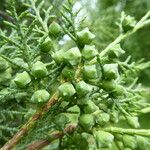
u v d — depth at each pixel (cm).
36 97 15
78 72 16
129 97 19
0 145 19
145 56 44
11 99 18
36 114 16
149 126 48
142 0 42
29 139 17
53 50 16
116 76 16
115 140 18
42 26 18
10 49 19
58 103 16
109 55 17
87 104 16
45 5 28
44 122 16
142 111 19
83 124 16
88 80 16
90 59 16
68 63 15
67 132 18
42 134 17
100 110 17
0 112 18
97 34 34
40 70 15
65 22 17
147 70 45
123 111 17
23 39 16
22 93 18
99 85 16
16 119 20
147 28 43
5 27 26
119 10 42
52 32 16
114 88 16
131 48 42
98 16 37
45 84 17
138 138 18
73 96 16
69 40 29
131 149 18
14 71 19
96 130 17
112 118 18
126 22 18
